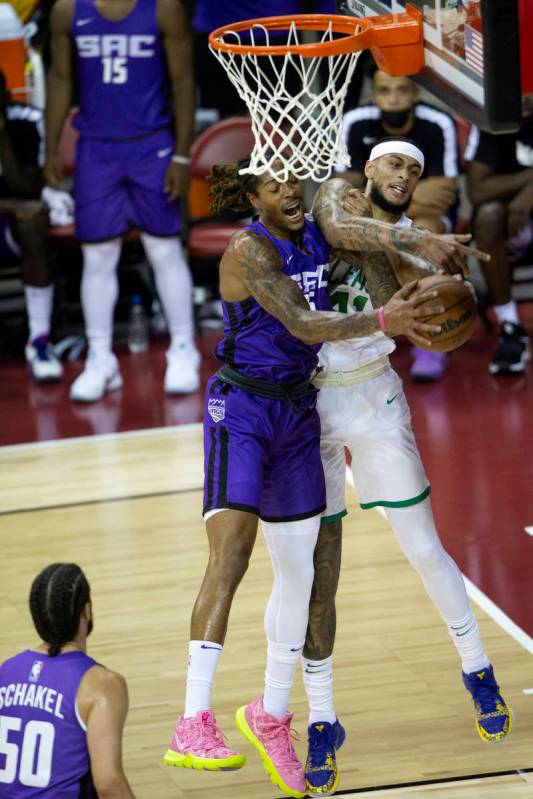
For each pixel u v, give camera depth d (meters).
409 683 15.08
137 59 26.11
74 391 27.97
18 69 30.25
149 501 21.89
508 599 17.12
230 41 21.48
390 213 13.08
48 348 29.75
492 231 27.45
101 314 27.92
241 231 12.09
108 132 26.55
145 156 26.62
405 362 29.55
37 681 10.16
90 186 26.83
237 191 12.35
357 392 12.90
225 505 12.13
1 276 32.69
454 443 23.72
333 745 13.00
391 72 13.41
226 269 12.11
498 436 23.91
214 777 13.45
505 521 19.89
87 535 20.50
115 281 27.97
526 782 12.84
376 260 12.55
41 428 26.48
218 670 15.64
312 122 12.70
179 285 27.80
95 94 26.36
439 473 22.23
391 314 11.15
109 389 28.89
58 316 32.62
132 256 32.00
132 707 14.86
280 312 11.71
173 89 26.58
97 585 18.48
